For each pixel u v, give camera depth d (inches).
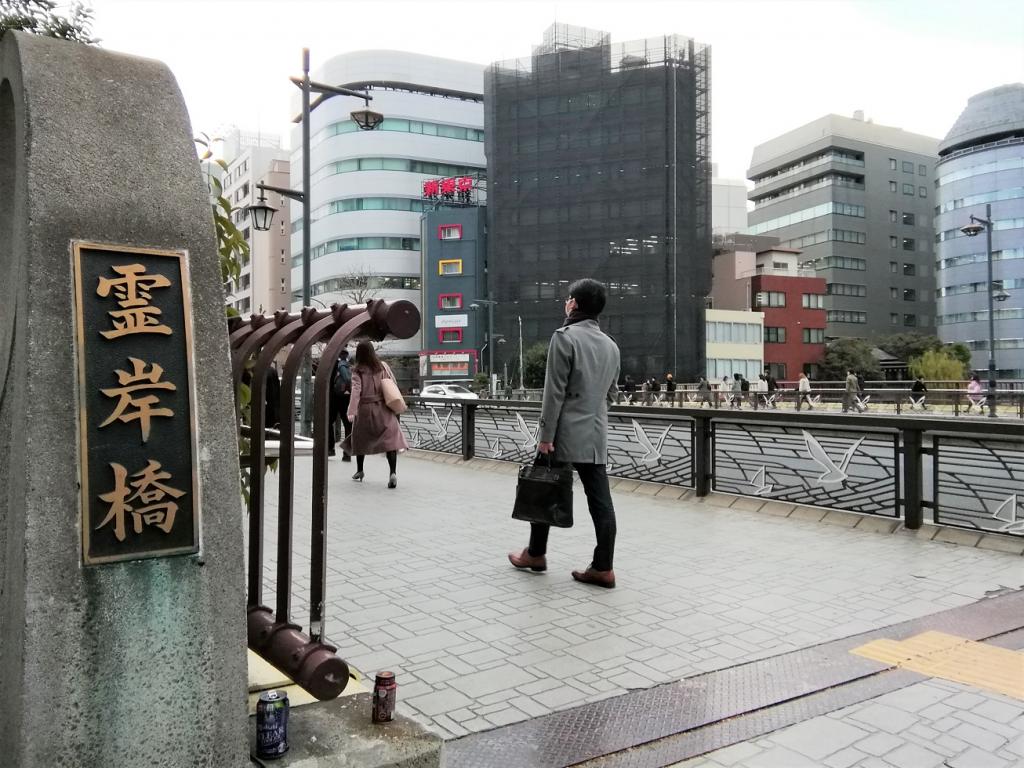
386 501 304.8
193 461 72.3
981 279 2719.0
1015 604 171.2
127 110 74.5
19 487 65.5
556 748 104.3
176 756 69.6
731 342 2426.2
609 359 184.5
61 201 69.1
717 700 120.3
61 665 64.1
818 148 3267.7
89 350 68.6
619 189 2311.8
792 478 366.0
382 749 80.5
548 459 187.9
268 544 224.2
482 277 2568.9
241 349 107.3
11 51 73.7
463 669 132.2
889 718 115.1
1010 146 2677.2
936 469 239.0
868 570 199.9
